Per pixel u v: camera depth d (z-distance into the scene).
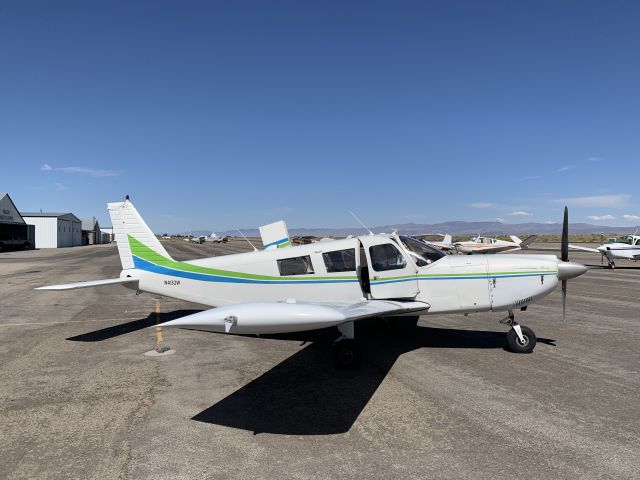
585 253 38.81
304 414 4.00
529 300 6.18
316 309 3.83
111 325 8.18
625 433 3.59
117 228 7.36
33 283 15.06
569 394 4.48
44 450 3.32
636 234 24.73
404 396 4.45
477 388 4.67
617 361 5.68
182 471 3.01
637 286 14.33
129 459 3.18
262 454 3.25
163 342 6.83
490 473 2.97
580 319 8.58
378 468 3.04
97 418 3.92
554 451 3.28
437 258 6.45
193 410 4.10
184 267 7.11
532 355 5.98
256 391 4.61
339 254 6.49
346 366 5.36
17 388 4.70
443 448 3.33
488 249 35.56
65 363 5.66
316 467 3.06
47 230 60.25
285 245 11.45
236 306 3.85
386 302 5.93
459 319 8.60
